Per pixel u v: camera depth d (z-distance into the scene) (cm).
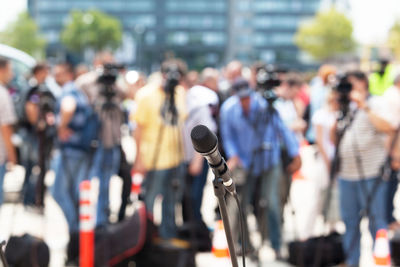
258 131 749
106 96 752
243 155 757
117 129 757
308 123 1141
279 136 755
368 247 851
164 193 761
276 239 771
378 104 666
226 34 15562
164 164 755
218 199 292
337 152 698
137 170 765
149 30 15225
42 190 816
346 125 691
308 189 1254
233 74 1059
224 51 15562
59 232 915
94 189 899
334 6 11494
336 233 746
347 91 691
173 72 760
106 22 11781
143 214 675
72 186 746
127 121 852
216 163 284
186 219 847
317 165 795
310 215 796
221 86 1162
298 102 1105
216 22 15512
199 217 884
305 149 2277
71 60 1021
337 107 758
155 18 15275
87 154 746
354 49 11344
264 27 15862
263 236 757
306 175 1479
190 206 789
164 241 694
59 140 750
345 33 11300
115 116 757
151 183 757
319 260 716
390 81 1000
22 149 1002
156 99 762
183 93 784
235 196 304
